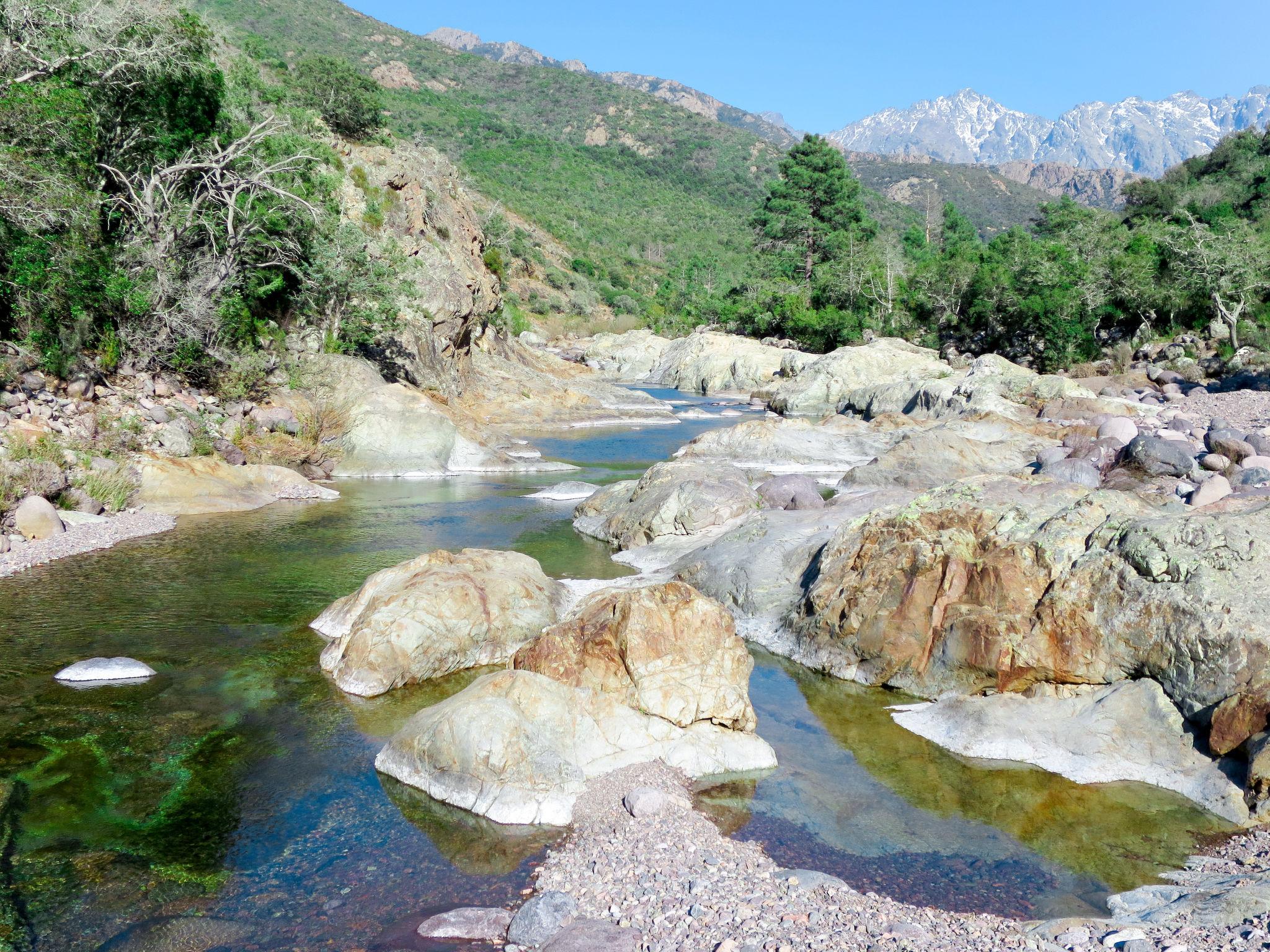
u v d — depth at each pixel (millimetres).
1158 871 7070
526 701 8688
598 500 20109
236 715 9867
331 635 12367
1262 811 7715
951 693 10469
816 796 8375
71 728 9406
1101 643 9594
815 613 12164
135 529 18094
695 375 65938
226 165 28234
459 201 50281
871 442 28703
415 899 6617
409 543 17734
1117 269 54000
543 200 164375
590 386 51031
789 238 98938
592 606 10094
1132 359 51000
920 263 82312
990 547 10883
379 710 10141
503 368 47750
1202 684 8789
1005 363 39375
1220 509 10906
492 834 7574
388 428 27312
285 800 8102
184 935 6109
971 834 7672
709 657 9531
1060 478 19922
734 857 7113
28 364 20703
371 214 38625
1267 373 38656
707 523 16734
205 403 24750
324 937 6125
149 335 24422
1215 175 83312
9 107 21000
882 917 6156
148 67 25609
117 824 7594
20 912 6266
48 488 17828
